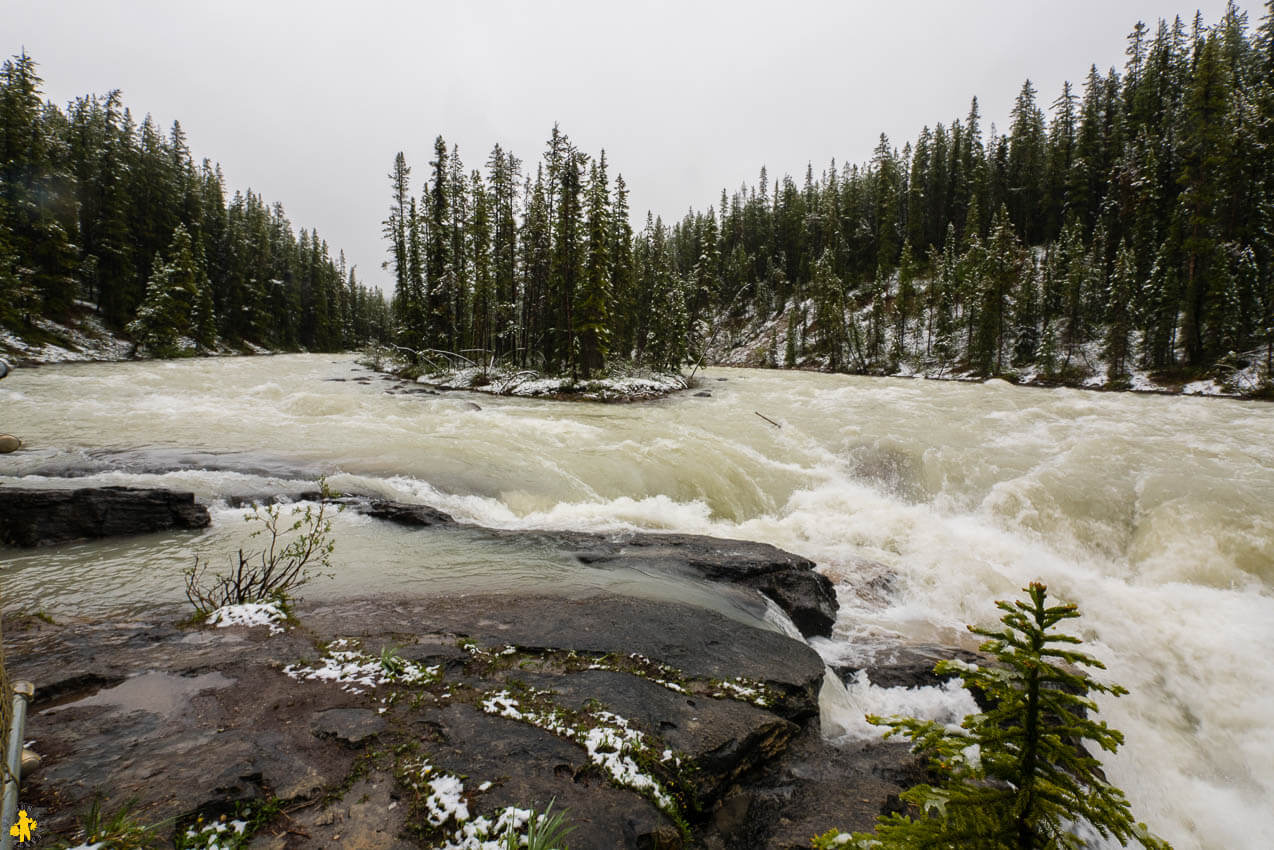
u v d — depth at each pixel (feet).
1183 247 127.44
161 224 184.34
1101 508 40.70
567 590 22.04
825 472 51.47
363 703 12.21
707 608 21.12
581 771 10.68
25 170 140.15
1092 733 6.63
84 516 26.63
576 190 123.34
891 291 245.86
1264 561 32.30
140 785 8.96
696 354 173.68
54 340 130.62
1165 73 220.84
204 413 60.23
